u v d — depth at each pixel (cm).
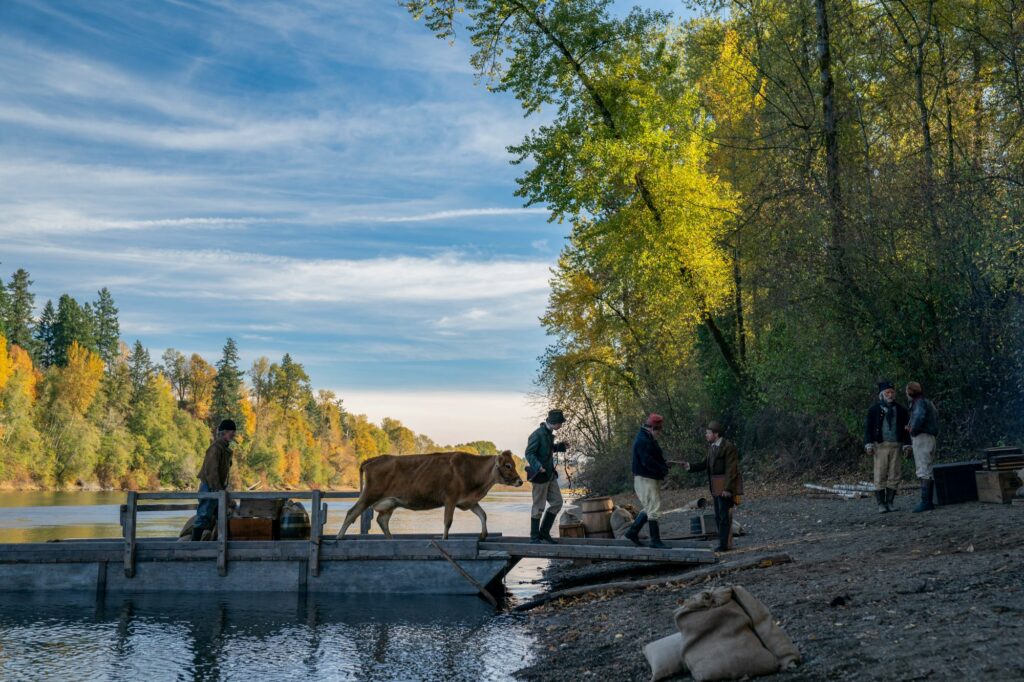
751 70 2606
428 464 1222
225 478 1281
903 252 1867
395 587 1208
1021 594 631
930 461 1301
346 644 877
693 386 2988
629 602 960
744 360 2800
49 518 3394
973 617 585
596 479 3584
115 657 827
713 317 2869
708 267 2647
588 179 2522
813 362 1972
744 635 561
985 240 1617
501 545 1197
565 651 780
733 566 1012
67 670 775
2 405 9244
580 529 1363
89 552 1246
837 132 2028
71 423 10044
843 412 2017
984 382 1775
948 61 2039
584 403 3772
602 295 3503
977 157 1792
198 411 15450
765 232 2148
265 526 1258
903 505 1455
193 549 1241
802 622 659
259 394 16775
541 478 1207
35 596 1204
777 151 2200
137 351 14250
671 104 2627
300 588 1219
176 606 1120
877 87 2180
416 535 1312
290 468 15450
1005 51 1828
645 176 2600
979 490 1316
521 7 2517
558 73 2559
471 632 933
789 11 2128
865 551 986
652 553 1162
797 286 1992
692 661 562
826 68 2044
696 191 2588
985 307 1692
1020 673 454
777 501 1936
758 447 2691
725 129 2912
